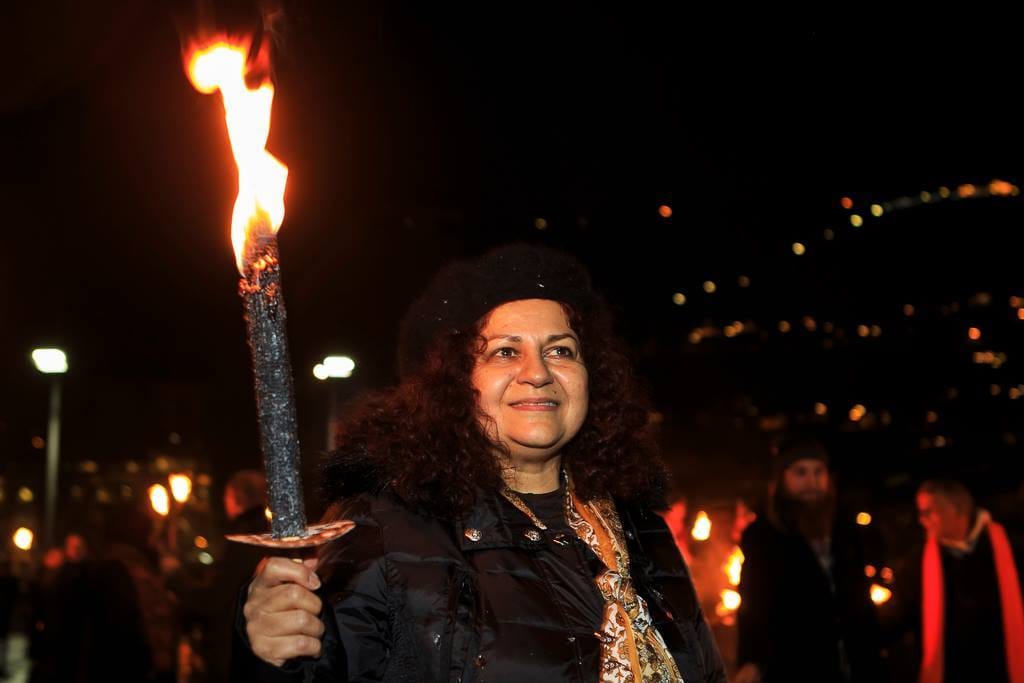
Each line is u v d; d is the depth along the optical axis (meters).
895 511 12.77
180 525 11.31
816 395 20.72
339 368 8.91
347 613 2.37
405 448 2.57
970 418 19.36
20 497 21.28
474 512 2.56
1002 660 6.44
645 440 2.97
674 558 2.89
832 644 5.73
